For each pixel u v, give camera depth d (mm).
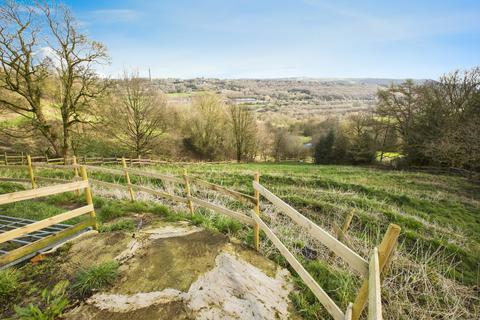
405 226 7375
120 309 2518
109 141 22953
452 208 10625
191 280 2965
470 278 4977
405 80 25844
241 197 4012
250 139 35688
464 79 20703
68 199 6535
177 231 4285
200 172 13648
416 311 3438
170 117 26250
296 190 10062
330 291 3381
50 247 3627
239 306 2656
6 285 2717
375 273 1627
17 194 3076
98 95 17188
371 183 14297
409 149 26578
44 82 16250
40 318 2266
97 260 3334
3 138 20922
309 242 4844
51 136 17672
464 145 18125
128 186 6355
